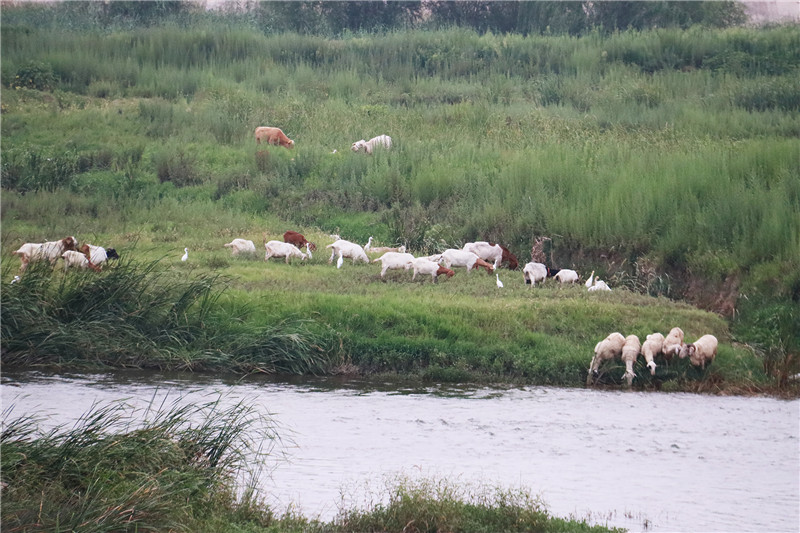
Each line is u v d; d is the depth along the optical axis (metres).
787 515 10.01
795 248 21.77
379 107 39.09
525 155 31.05
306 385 16.05
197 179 31.59
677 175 26.67
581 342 17.89
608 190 26.47
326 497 10.12
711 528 9.51
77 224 26.94
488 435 13.14
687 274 22.95
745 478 11.45
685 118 36.25
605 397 15.77
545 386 16.58
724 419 14.43
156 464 9.32
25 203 28.30
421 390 15.91
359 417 13.91
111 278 17.91
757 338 19.67
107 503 8.20
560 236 24.83
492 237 25.70
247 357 17.02
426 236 25.84
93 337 16.95
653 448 12.72
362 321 17.84
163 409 13.69
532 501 9.69
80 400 14.21
